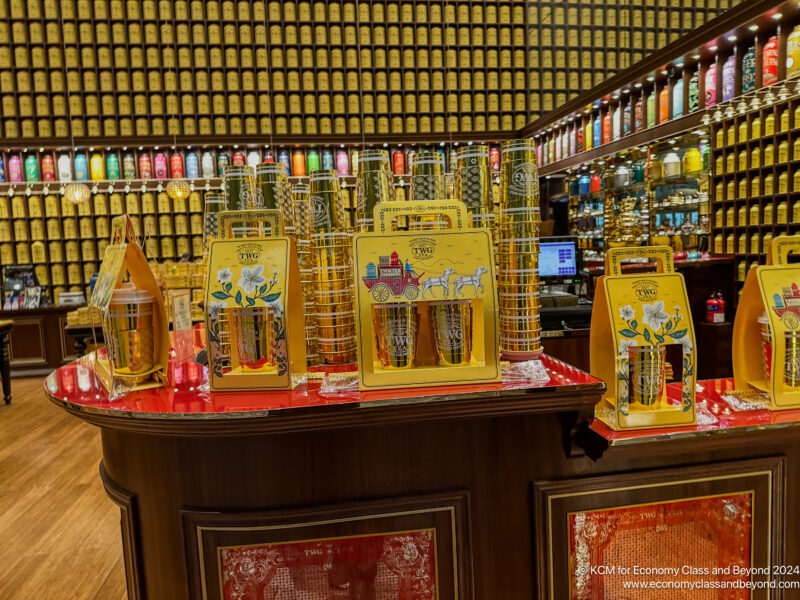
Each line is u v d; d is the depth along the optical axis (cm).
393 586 125
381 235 119
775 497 134
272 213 132
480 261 120
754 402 134
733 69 443
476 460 127
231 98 711
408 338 119
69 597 215
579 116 660
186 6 709
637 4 763
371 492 124
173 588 127
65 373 156
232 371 125
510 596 130
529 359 142
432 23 743
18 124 691
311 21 724
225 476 123
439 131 744
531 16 759
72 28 692
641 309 124
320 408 110
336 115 729
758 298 136
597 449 122
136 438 127
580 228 684
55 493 316
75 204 696
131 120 706
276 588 123
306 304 147
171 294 166
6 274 656
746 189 440
